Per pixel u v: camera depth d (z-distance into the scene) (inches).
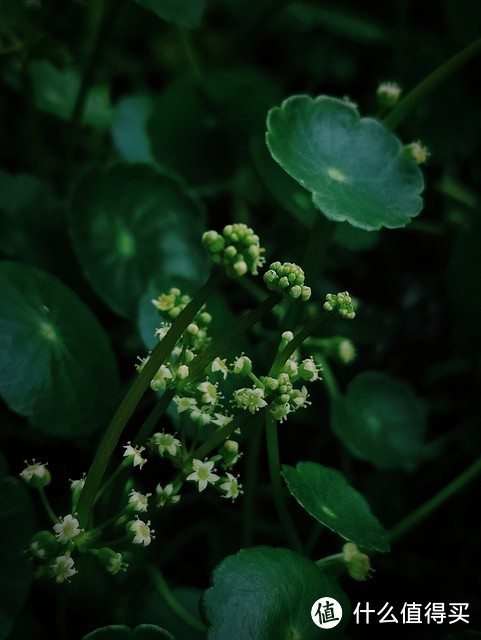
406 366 12.2
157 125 11.5
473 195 13.4
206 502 10.4
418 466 11.4
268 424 7.6
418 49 13.1
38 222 10.1
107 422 8.5
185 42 12.7
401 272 12.9
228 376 9.1
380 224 8.0
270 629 7.1
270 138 7.9
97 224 9.7
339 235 10.9
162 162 11.6
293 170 7.9
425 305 12.5
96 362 8.5
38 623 9.0
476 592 10.8
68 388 8.2
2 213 9.9
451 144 13.0
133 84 13.9
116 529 7.8
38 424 7.9
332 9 14.1
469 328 11.2
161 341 6.7
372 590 10.7
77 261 10.2
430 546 11.1
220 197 12.7
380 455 10.3
